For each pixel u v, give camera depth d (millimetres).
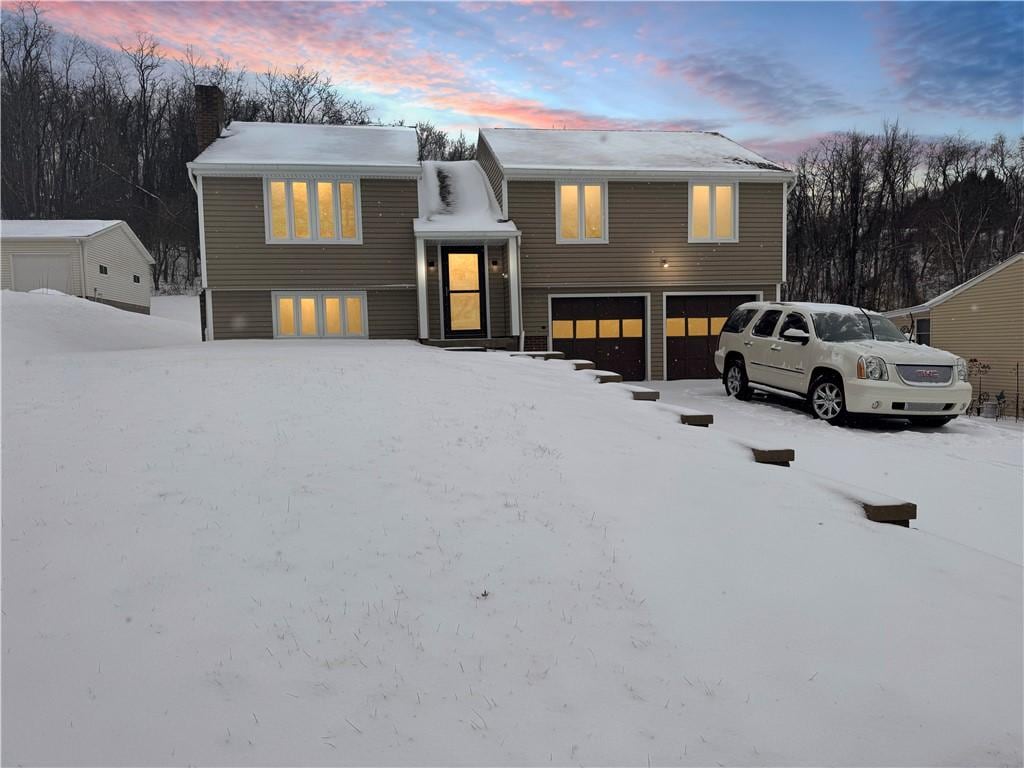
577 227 16906
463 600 2770
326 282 15641
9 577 2721
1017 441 9148
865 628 2762
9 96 40250
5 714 1995
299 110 46344
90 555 2930
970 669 2516
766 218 17578
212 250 15141
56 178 41688
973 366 18391
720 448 5168
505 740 2016
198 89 16922
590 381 7988
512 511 3662
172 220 40906
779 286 17766
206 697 2119
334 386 6684
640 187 17047
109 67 45125
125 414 5234
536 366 9203
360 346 12977
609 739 2049
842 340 10695
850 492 4250
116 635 2400
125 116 44906
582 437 5195
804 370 10938
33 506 3389
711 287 17469
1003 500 6359
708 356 17734
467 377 7762
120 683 2162
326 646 2404
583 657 2455
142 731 1962
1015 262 17266
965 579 3256
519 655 2438
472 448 4688
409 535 3295
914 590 3107
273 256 15398
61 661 2246
